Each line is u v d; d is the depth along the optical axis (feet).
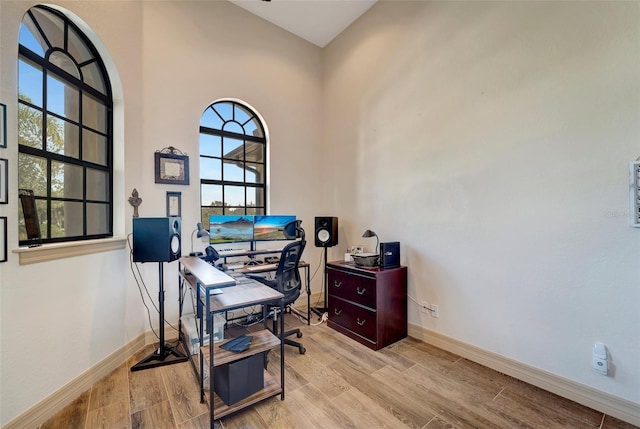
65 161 6.79
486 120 7.47
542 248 6.48
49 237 6.40
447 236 8.39
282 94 12.26
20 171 5.79
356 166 11.76
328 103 13.32
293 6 11.00
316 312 11.55
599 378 5.68
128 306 8.02
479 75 7.61
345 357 7.98
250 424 5.39
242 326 10.37
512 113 6.97
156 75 8.97
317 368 7.38
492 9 7.32
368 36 11.12
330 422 5.43
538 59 6.50
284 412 5.71
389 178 10.28
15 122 5.16
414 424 5.37
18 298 5.12
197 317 7.43
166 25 9.21
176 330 9.30
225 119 11.16
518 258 6.88
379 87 10.66
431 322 8.80
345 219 12.37
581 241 5.92
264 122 11.78
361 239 11.53
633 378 5.29
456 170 8.16
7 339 4.94
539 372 6.51
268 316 10.95
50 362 5.67
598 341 5.70
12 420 4.97
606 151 5.60
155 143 8.95
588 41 5.79
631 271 5.33
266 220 10.79
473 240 7.76
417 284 9.21
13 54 5.15
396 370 7.27
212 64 10.28
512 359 6.97
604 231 5.63
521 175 6.81
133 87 8.33
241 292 6.28
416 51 9.28
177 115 9.42
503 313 7.14
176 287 9.35
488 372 7.18
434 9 8.70
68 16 6.71
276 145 12.12
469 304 7.86
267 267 9.82
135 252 7.23
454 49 8.19
